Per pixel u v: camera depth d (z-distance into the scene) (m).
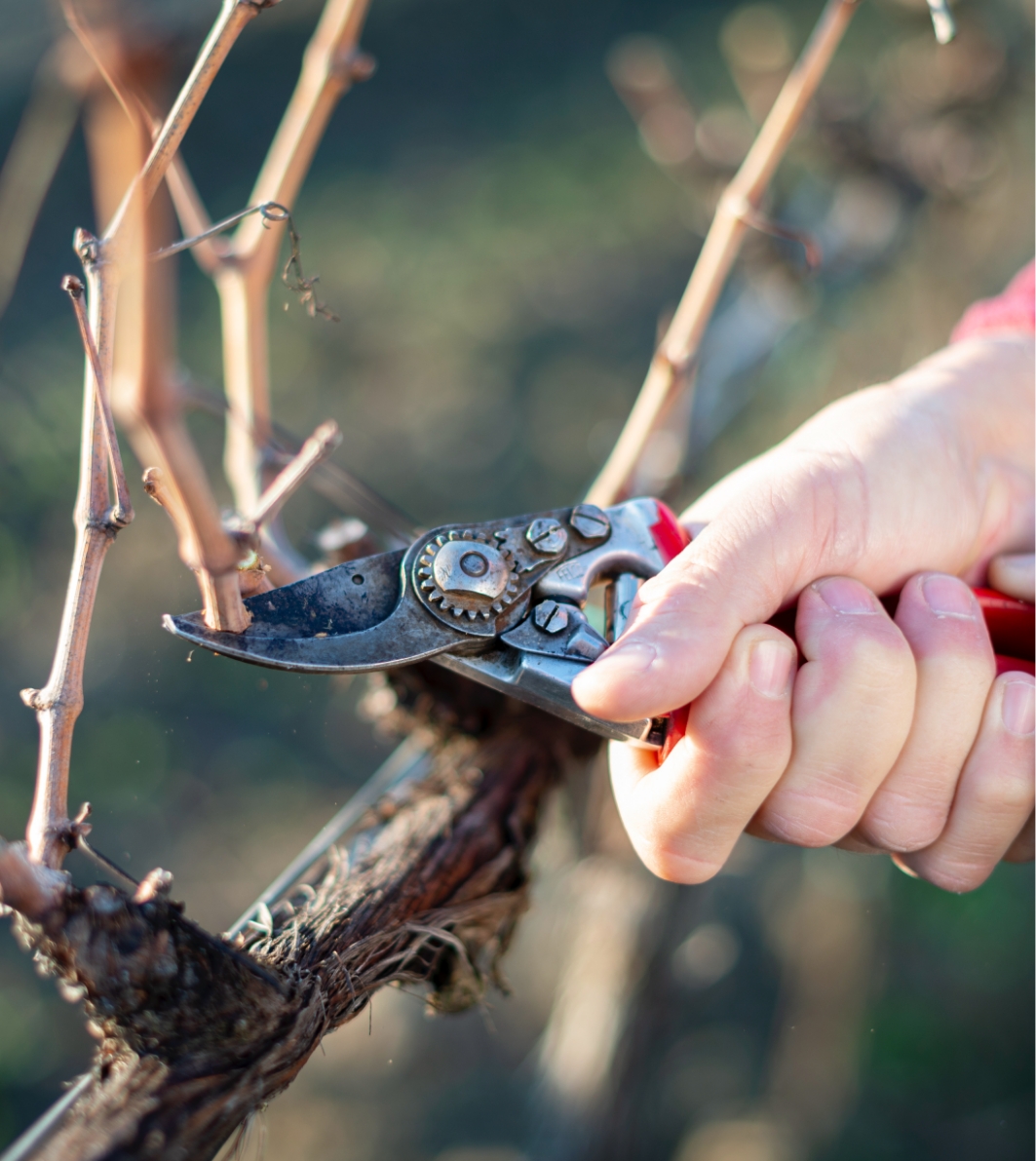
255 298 1.15
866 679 0.82
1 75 5.80
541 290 5.97
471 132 7.08
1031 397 1.18
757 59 2.55
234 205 6.30
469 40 7.72
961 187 2.46
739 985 3.62
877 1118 3.27
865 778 0.85
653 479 1.73
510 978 3.54
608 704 0.76
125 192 0.68
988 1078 3.32
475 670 0.87
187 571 1.52
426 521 4.98
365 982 0.78
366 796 1.25
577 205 6.43
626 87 2.24
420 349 5.57
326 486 1.34
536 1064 3.38
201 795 3.95
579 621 0.88
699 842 0.86
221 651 0.75
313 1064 3.55
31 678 3.99
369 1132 3.39
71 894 0.60
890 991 3.43
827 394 2.98
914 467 1.01
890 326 2.95
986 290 3.09
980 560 1.10
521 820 0.99
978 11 2.38
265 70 7.00
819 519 0.92
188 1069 0.63
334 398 5.29
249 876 3.75
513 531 0.92
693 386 1.81
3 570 4.05
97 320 0.65
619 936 1.92
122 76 0.67
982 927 3.55
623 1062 1.97
